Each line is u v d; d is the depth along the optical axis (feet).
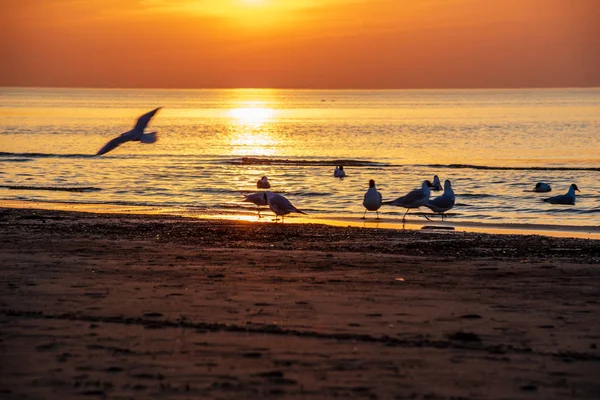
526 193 180.55
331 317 57.77
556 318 58.34
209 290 67.51
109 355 47.09
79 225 116.16
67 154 290.15
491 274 76.95
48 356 46.80
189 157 284.61
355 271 78.02
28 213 132.87
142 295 65.05
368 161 275.18
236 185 196.95
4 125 529.45
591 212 151.53
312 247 96.48
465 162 271.90
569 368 45.47
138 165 249.14
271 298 64.39
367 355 47.67
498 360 47.01
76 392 40.11
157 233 108.17
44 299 63.16
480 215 145.89
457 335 52.54
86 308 59.98
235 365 45.29
